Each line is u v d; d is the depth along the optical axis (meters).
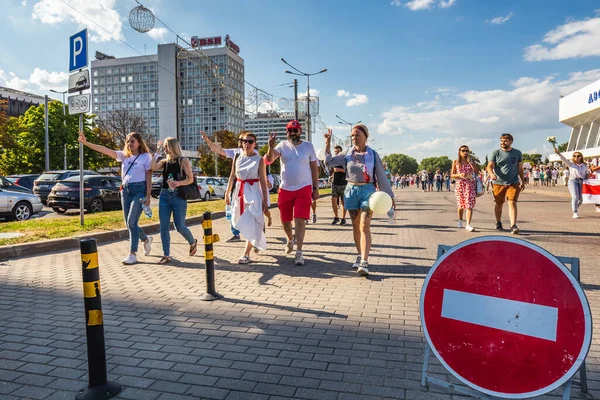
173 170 6.43
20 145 37.72
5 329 3.76
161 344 3.39
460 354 2.41
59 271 6.01
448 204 20.09
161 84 123.06
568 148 51.09
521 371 2.23
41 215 15.41
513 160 9.02
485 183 31.00
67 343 3.46
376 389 2.66
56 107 42.28
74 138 43.06
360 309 4.21
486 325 2.35
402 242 8.20
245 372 2.90
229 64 108.38
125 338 3.51
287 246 6.80
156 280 5.43
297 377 2.83
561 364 2.13
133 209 6.44
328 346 3.32
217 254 7.16
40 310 4.29
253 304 4.39
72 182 15.80
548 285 2.21
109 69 150.88
